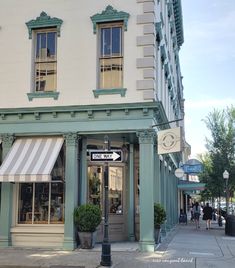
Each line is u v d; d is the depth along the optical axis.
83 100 17.00
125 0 17.22
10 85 17.73
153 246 15.82
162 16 20.81
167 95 24.83
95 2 17.52
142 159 16.22
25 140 17.48
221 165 34.88
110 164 18.86
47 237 16.83
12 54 17.94
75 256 14.79
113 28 17.45
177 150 15.20
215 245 18.61
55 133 17.08
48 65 17.78
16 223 17.28
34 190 17.48
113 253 15.34
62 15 17.73
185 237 22.06
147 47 16.75
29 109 17.16
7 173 16.03
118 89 16.69
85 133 16.88
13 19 18.17
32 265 13.11
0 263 13.45
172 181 29.67
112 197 18.86
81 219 16.23
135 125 16.39
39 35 18.06
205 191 44.69
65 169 16.86
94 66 17.14
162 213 17.88
